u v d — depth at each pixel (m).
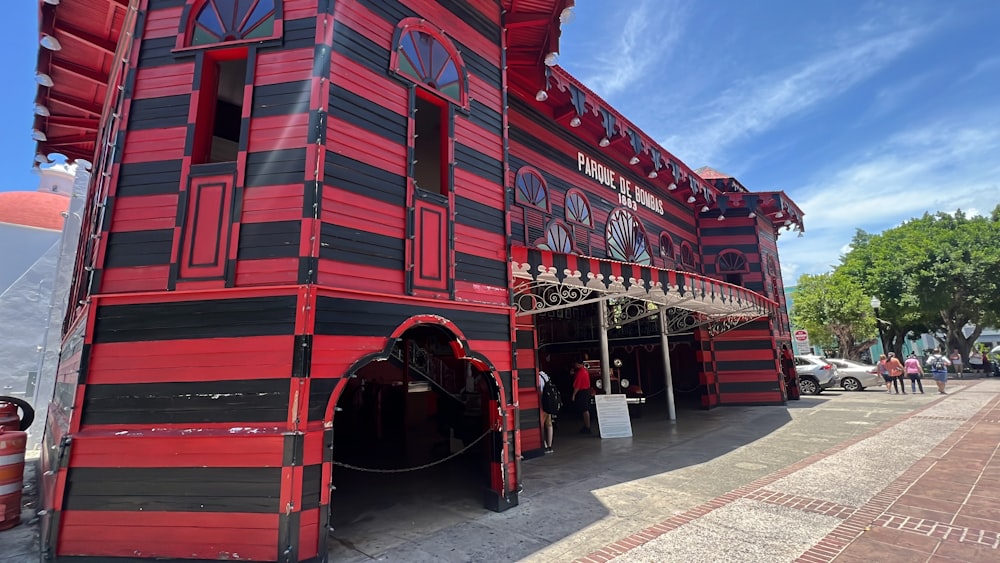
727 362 16.62
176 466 4.43
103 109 9.11
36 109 9.33
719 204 17.17
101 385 4.66
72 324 7.16
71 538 4.37
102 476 4.46
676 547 4.69
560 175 11.10
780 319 18.64
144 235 4.93
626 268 8.60
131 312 4.79
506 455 6.21
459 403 11.03
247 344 4.60
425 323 5.63
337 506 6.39
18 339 12.68
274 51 5.29
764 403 16.14
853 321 27.44
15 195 17.50
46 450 7.12
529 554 4.67
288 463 4.30
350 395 13.28
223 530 4.27
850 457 8.19
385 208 5.48
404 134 5.87
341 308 4.87
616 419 11.34
